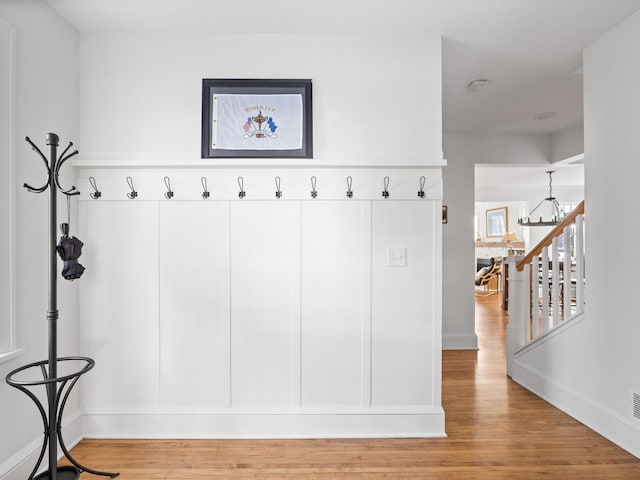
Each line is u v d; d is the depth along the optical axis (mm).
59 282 2131
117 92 2322
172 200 2320
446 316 4402
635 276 2125
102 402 2320
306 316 2340
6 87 1746
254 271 2334
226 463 2047
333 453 2143
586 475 1940
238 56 2344
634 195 2137
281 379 2340
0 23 1707
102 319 2318
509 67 2787
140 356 2324
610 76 2305
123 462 2049
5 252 1744
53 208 1701
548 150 4551
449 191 4484
